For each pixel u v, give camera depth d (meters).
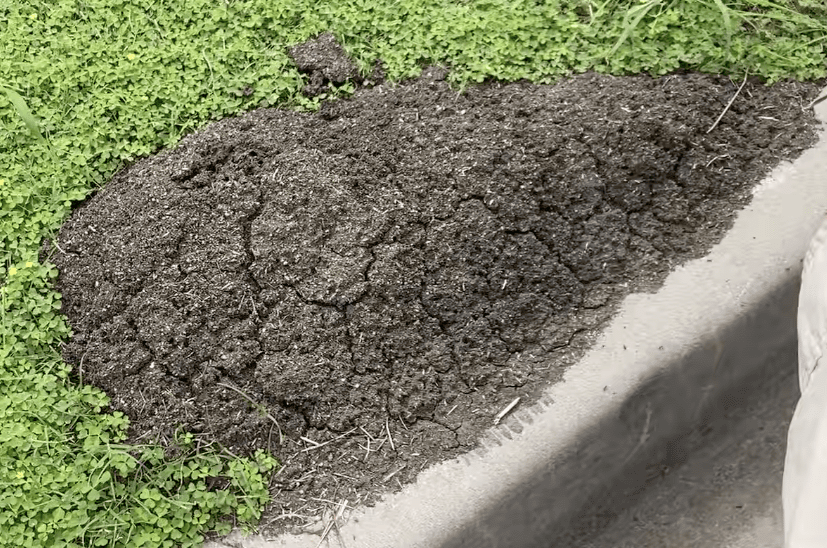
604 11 1.15
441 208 1.06
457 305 1.03
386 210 1.06
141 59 1.18
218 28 1.21
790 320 1.00
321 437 1.00
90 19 1.22
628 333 1.01
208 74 1.17
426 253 1.04
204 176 1.09
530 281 1.04
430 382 1.01
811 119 1.10
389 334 1.02
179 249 1.06
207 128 1.13
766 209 1.05
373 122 1.12
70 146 1.14
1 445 0.99
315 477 0.99
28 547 0.95
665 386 0.99
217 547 0.97
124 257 1.06
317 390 1.01
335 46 1.17
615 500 0.96
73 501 0.97
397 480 0.98
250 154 1.10
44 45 1.21
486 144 1.08
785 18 1.14
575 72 1.14
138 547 0.96
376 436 1.00
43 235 1.10
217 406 1.01
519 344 1.02
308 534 0.96
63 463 0.99
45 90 1.18
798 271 1.01
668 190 1.06
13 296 1.06
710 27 1.14
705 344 0.99
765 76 1.12
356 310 1.03
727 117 1.10
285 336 1.02
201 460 0.99
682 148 1.07
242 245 1.05
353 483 0.98
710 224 1.05
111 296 1.05
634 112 1.09
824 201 1.04
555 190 1.06
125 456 0.99
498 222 1.05
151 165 1.12
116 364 1.03
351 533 0.96
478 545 0.95
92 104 1.16
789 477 0.82
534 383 1.00
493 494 0.96
